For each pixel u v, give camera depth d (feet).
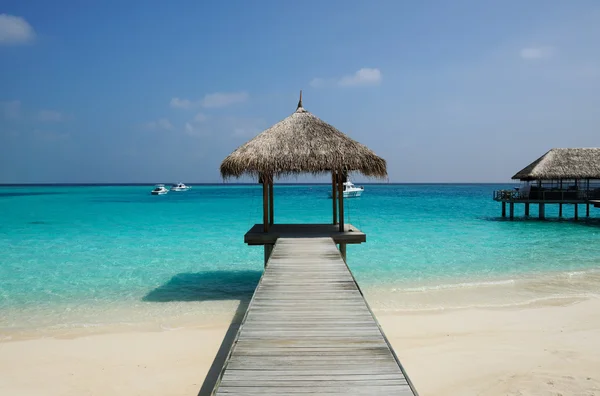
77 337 24.25
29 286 36.09
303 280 22.49
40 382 18.90
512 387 18.03
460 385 18.33
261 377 11.82
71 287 35.73
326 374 12.00
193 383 18.83
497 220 94.53
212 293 33.78
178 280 38.24
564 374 19.21
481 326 25.53
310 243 32.50
